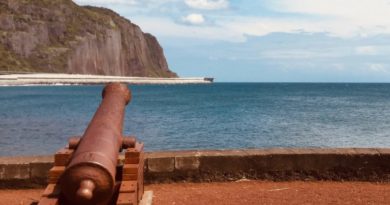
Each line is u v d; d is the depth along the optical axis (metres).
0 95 73.31
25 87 112.25
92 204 4.73
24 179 7.89
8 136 24.94
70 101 60.22
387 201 6.98
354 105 56.47
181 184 8.10
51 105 52.00
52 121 33.66
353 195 7.31
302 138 25.52
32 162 7.89
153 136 25.83
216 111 45.22
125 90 6.74
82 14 152.38
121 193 5.41
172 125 31.80
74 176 4.60
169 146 22.23
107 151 4.93
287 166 8.23
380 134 27.52
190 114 41.53
